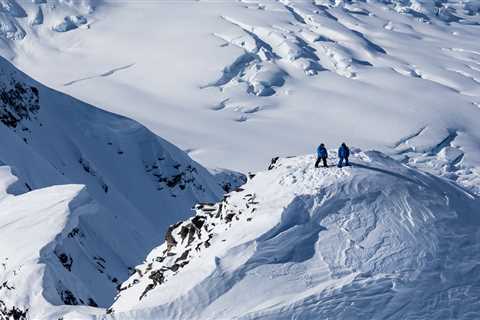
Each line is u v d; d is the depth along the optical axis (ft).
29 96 632.38
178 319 163.84
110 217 337.11
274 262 171.83
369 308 164.35
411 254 175.52
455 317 165.58
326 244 176.14
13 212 272.31
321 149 197.57
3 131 480.64
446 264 175.32
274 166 212.02
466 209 195.52
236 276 169.27
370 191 189.16
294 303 163.53
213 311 164.14
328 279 169.17
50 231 248.11
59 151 604.90
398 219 183.73
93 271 272.31
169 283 173.37
